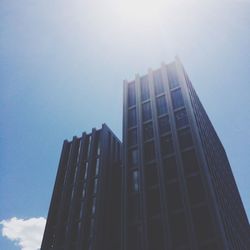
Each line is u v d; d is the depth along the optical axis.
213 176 41.66
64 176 58.62
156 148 43.47
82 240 43.53
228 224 39.34
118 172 54.78
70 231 46.59
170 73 55.25
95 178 52.41
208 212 32.44
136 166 43.81
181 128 43.94
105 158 55.78
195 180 36.38
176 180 37.94
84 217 46.84
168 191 37.47
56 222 50.62
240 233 54.88
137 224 36.59
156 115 48.66
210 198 33.34
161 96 51.62
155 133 45.78
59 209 51.88
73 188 54.03
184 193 35.59
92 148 59.03
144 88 56.34
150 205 37.59
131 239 35.53
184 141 42.03
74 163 59.56
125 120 51.78
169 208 35.53
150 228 35.03
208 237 30.38
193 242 30.55
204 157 38.50
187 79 56.44
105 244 42.97
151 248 33.19
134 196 40.12
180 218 33.84
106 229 44.84
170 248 31.50
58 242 46.72
